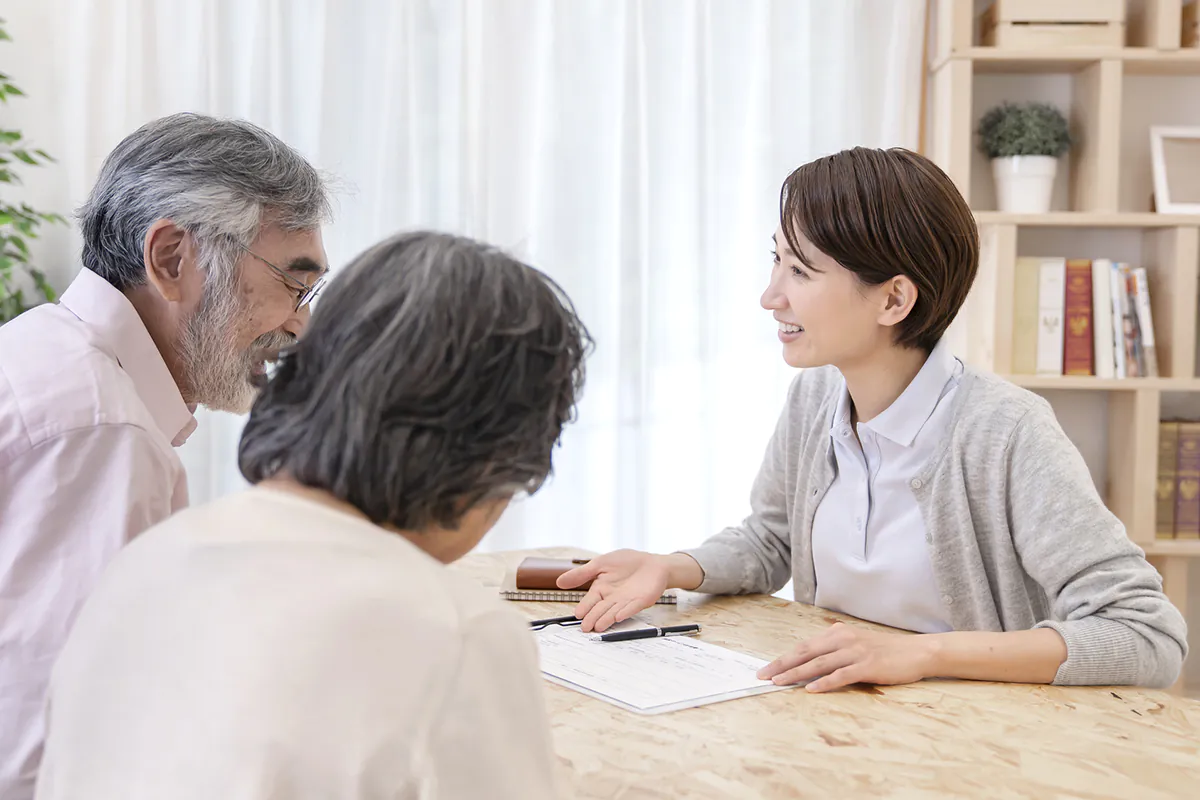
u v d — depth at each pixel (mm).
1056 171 3074
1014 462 1413
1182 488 2988
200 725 564
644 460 3135
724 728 1024
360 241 3016
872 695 1136
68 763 629
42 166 2850
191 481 2879
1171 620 1263
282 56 2908
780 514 1773
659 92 3137
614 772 910
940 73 3078
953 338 3143
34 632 977
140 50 2824
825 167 1409
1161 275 3033
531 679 630
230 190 1203
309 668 562
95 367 1057
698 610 1536
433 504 659
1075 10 2945
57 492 991
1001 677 1192
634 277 3090
